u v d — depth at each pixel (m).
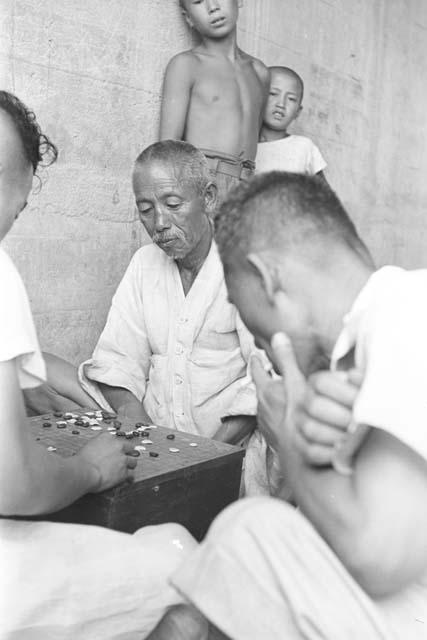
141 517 1.73
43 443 1.93
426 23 6.63
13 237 3.15
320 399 1.13
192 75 3.64
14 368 1.31
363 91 5.73
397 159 6.41
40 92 3.17
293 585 1.12
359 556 1.04
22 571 1.34
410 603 1.16
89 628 1.37
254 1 4.38
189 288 2.71
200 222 2.58
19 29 3.05
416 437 1.02
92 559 1.39
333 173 5.48
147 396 2.77
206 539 1.19
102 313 3.61
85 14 3.31
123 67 3.53
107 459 1.65
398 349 1.07
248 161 3.77
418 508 1.03
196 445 2.00
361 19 5.56
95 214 3.50
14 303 1.33
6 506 1.35
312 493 1.12
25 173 1.53
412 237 6.85
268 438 1.30
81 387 2.67
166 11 3.72
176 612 1.42
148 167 2.51
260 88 3.92
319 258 1.23
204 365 2.67
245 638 1.15
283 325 1.25
